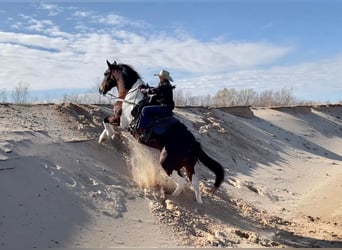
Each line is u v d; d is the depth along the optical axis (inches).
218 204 430.3
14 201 294.5
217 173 388.8
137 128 391.2
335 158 1155.3
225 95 1840.6
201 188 456.4
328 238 396.2
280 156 908.6
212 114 965.2
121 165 422.0
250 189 577.6
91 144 427.2
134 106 399.2
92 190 352.8
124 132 462.9
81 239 287.9
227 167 660.1
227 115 1057.5
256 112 1401.3
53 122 452.4
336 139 1450.5
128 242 301.0
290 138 1192.8
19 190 307.3
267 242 357.1
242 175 648.4
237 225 395.5
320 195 619.8
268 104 1948.8
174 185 416.5
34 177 329.7
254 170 708.0
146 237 314.7
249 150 827.4
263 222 427.2
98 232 302.8
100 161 407.2
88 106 545.6
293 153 1003.3
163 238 320.8
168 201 380.5
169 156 377.1
